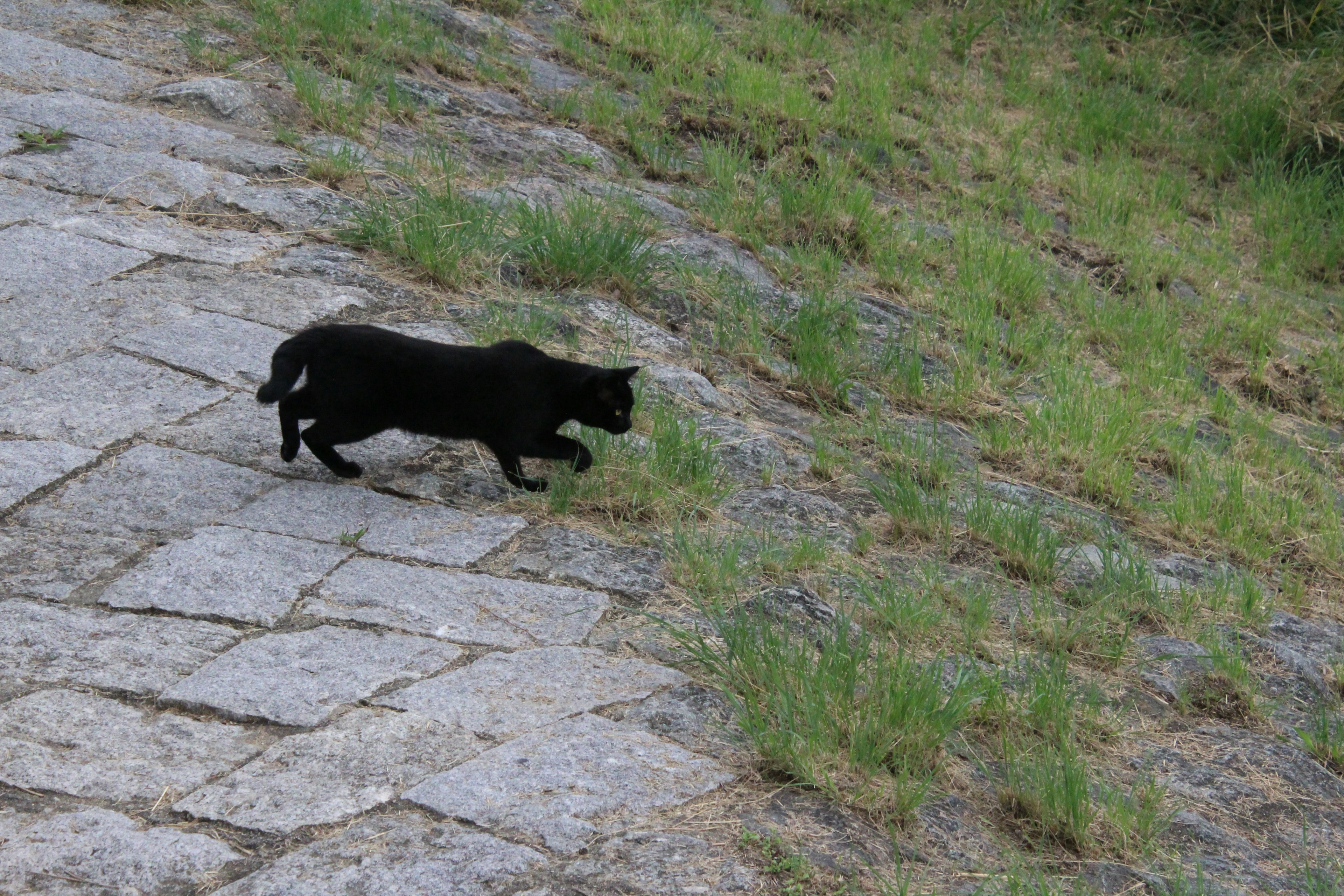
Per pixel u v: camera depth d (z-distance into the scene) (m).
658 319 7.70
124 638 4.07
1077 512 6.53
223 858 3.18
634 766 3.64
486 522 5.18
